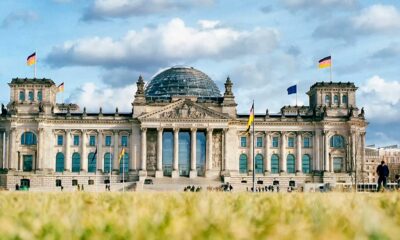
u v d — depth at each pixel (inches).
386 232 454.3
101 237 499.2
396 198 1103.0
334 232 474.0
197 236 481.7
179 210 811.4
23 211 823.1
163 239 483.2
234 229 506.0
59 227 555.2
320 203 923.4
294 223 603.2
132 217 593.0
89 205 979.3
